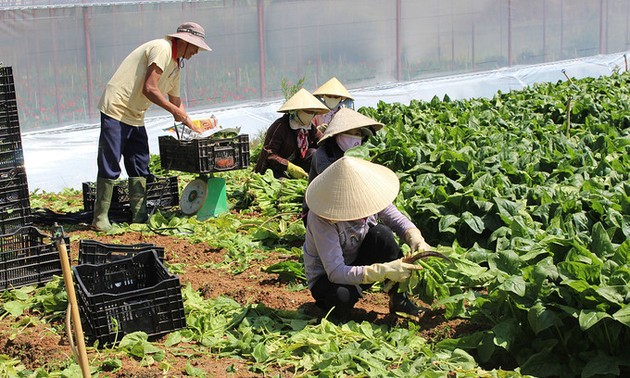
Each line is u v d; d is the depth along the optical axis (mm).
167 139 11422
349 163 6711
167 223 10922
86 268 7496
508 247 7551
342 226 6980
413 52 27453
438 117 14219
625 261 6629
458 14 28609
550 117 15055
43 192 13891
